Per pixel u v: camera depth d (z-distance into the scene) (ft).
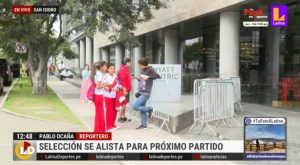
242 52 88.74
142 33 118.83
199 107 41.01
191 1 81.41
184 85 91.04
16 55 127.75
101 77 41.70
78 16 78.07
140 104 43.75
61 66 190.60
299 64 67.00
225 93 43.68
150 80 43.78
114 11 80.74
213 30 105.81
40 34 90.38
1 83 95.20
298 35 67.72
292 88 66.59
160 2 88.99
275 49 75.77
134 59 153.58
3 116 58.18
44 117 55.93
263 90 72.84
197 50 122.72
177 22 90.38
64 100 82.07
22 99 82.74
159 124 46.52
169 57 107.55
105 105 42.80
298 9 67.26
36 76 95.81
